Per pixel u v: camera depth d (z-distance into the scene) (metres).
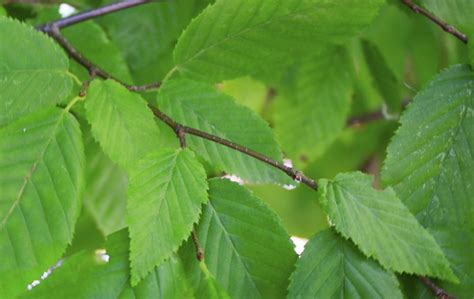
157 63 1.00
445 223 0.82
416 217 0.82
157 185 0.76
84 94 0.79
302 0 0.81
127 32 0.99
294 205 1.14
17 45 0.78
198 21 0.81
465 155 0.83
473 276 0.80
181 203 0.76
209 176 0.90
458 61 1.05
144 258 0.74
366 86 1.16
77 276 0.75
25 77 0.78
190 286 0.76
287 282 0.77
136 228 0.75
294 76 1.11
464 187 0.82
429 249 0.78
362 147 1.25
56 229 0.76
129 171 0.77
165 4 0.99
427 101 0.84
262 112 1.27
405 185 0.83
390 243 0.78
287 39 0.83
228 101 0.81
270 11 0.82
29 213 0.76
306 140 1.14
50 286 0.75
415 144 0.83
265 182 0.81
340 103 1.12
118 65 0.92
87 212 1.05
